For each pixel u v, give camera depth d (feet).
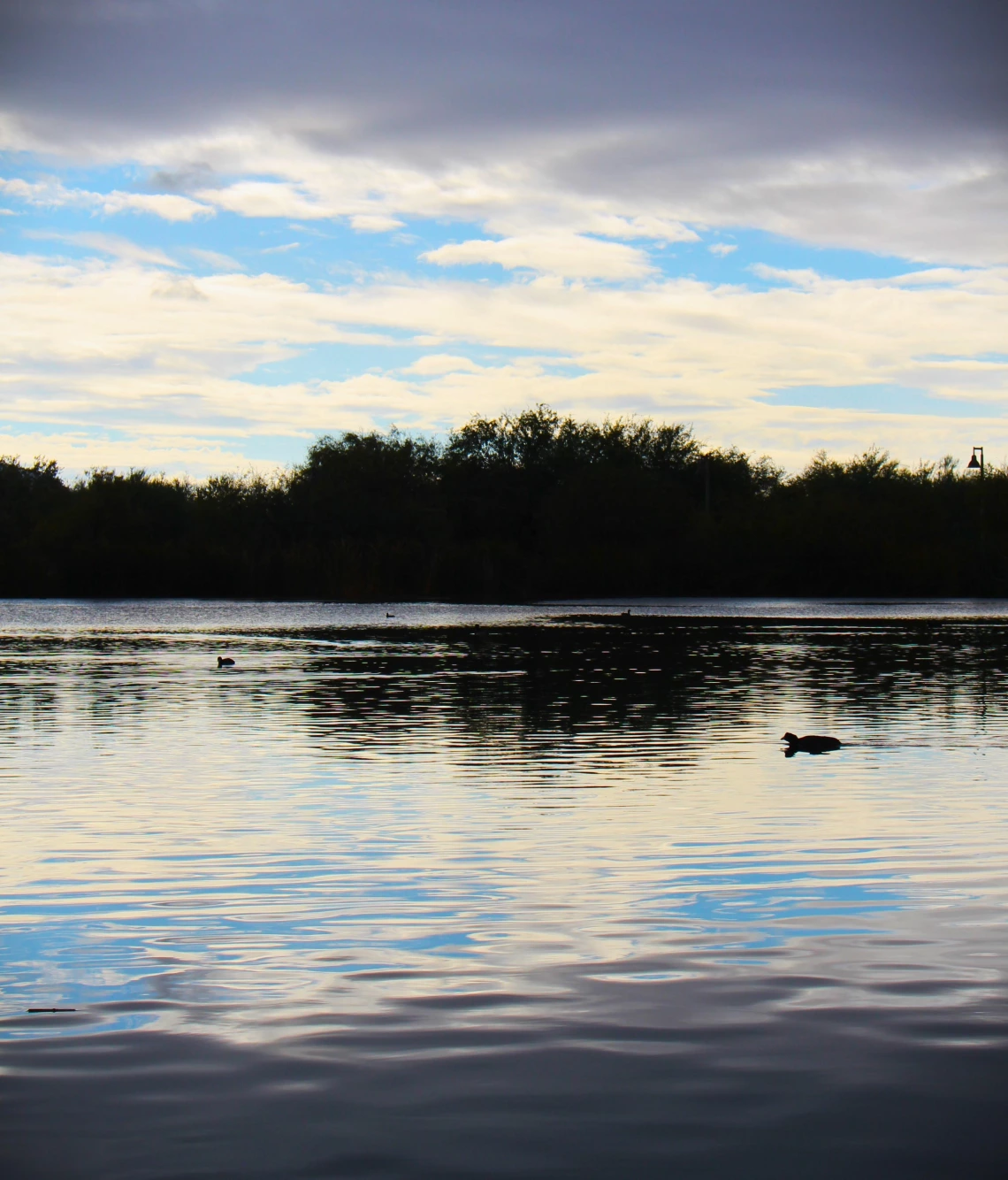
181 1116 18.80
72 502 307.78
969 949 27.02
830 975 25.23
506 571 304.30
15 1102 19.29
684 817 42.06
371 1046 21.48
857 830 39.93
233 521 323.57
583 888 32.63
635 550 310.86
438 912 30.32
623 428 384.47
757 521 312.50
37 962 26.37
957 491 338.13
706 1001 23.67
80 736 62.90
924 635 149.79
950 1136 18.16
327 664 107.96
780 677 95.25
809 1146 17.87
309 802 44.88
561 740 61.16
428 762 54.60
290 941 27.91
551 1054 21.07
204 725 67.15
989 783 48.70
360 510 332.60
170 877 33.96
